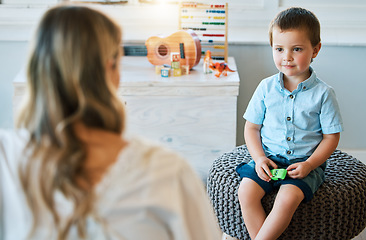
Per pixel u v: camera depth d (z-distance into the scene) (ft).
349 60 7.20
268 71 7.38
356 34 7.07
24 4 7.13
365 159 7.52
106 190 2.25
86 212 2.20
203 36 6.97
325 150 5.14
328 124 5.18
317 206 4.81
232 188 5.13
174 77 6.41
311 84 5.25
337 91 7.35
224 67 6.45
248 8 7.11
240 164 5.39
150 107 6.38
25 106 2.36
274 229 4.73
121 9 7.19
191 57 6.64
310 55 5.15
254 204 4.95
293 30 5.02
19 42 7.25
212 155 6.63
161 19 7.21
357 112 7.43
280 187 4.95
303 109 5.24
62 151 2.23
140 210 2.27
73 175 2.22
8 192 2.39
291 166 4.99
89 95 2.28
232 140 6.55
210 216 2.62
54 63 2.27
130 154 2.32
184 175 2.41
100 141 2.33
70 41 2.26
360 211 5.01
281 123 5.34
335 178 5.19
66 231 2.23
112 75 2.54
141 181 2.29
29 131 2.35
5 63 7.34
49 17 2.34
